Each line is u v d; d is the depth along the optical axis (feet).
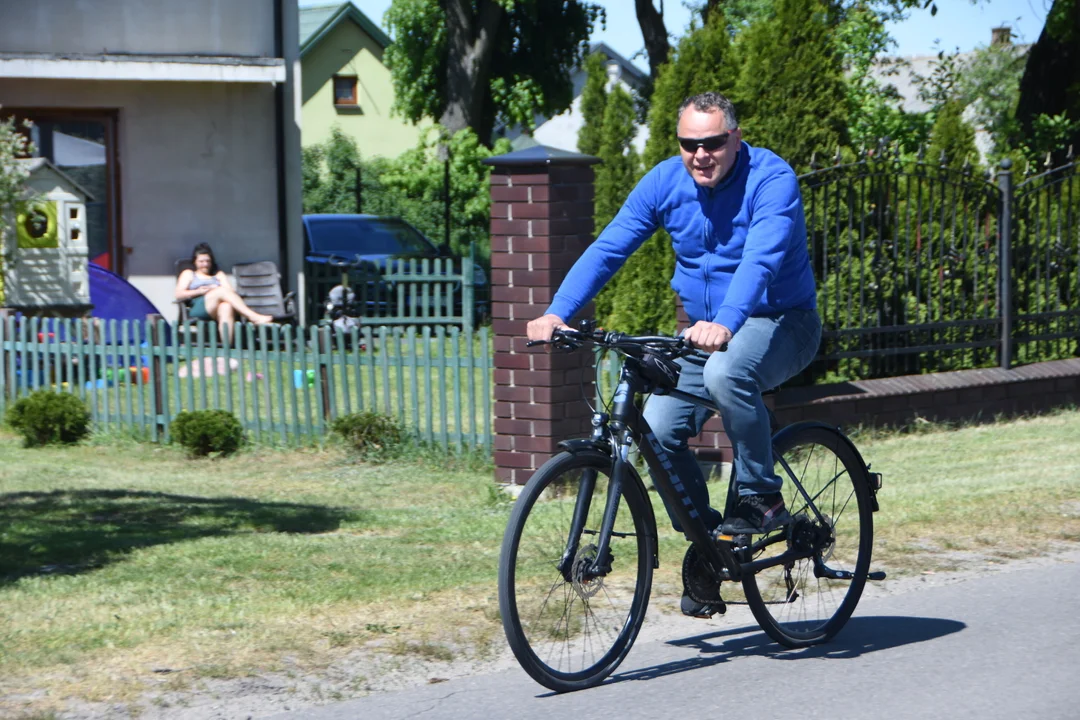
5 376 55.42
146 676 21.27
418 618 24.59
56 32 74.79
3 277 63.05
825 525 23.32
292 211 78.74
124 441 51.42
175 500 38.96
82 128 75.92
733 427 21.26
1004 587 26.66
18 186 62.85
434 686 20.95
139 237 76.54
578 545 20.47
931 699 20.24
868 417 47.93
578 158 38.86
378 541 32.32
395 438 46.65
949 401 50.34
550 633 20.62
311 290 83.66
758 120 53.52
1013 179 54.13
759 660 22.36
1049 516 32.68
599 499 20.74
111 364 53.62
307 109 213.05
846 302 48.67
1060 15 73.00
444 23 140.15
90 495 39.88
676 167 21.72
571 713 19.76
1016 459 42.37
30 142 75.00
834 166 47.60
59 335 55.06
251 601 25.91
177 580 27.94
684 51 59.00
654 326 60.39
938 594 26.27
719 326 19.58
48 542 32.30
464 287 80.74
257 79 75.00
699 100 20.68
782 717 19.54
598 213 78.48
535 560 20.42
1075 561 28.68
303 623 24.31
